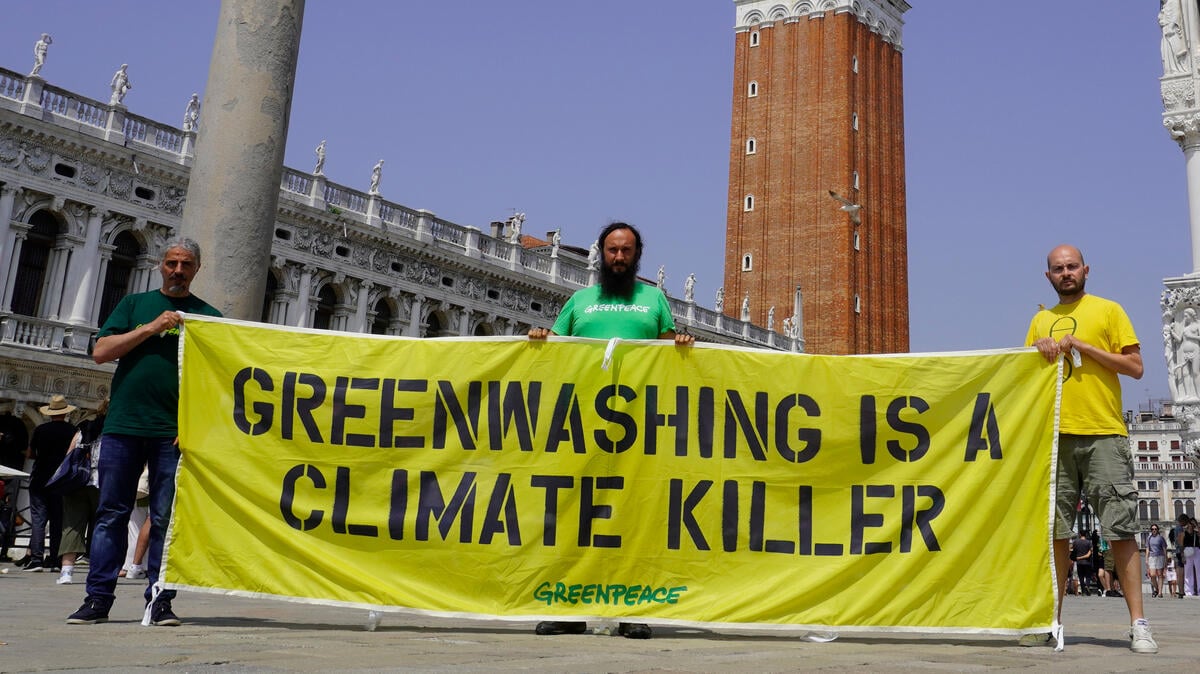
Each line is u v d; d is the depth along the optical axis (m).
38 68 34.19
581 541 7.38
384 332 45.91
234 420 7.46
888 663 5.38
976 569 7.25
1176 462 87.44
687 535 7.40
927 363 7.62
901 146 90.94
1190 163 17.92
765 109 86.44
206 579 7.14
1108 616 13.59
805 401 7.61
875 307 83.25
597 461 7.50
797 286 81.38
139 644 5.41
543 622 7.29
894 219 87.81
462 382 7.62
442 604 7.21
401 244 45.34
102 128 35.72
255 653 5.05
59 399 17.89
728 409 7.60
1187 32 18.16
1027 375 7.50
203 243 9.36
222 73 9.70
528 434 7.55
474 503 7.42
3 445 33.28
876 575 7.29
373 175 45.03
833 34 84.50
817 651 6.08
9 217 33.12
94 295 35.50
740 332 68.62
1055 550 7.45
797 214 82.94
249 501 7.35
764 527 7.41
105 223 36.03
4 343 32.56
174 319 7.32
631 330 7.92
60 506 17.61
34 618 7.20
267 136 9.67
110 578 7.00
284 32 9.91
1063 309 7.75
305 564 7.26
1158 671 5.36
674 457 7.52
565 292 54.12
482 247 50.22
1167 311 17.62
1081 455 7.41
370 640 5.99
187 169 37.81
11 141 33.16
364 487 7.45
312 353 7.66
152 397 7.23
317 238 42.06
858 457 7.52
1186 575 24.62
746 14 89.00
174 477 7.26
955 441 7.48
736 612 7.17
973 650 6.58
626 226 8.12
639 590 7.29
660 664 5.00
